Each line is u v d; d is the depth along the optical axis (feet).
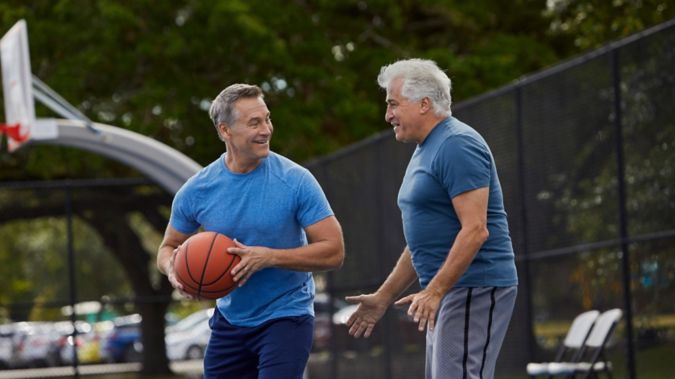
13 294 119.24
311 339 42.42
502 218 41.32
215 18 140.77
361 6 153.17
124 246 120.26
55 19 145.28
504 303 41.16
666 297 64.69
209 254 41.09
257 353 42.47
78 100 142.82
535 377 77.25
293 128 144.36
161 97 143.13
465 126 40.70
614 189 69.21
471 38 157.38
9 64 86.28
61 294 119.55
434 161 40.42
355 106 147.02
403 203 42.06
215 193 41.68
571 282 74.08
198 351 122.42
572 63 72.54
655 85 64.69
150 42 143.74
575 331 71.00
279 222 41.11
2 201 119.85
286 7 149.28
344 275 107.96
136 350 119.65
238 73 149.79
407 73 40.96
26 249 120.47
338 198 109.60
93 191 120.47
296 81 150.00
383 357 98.37
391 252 94.68
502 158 81.97
